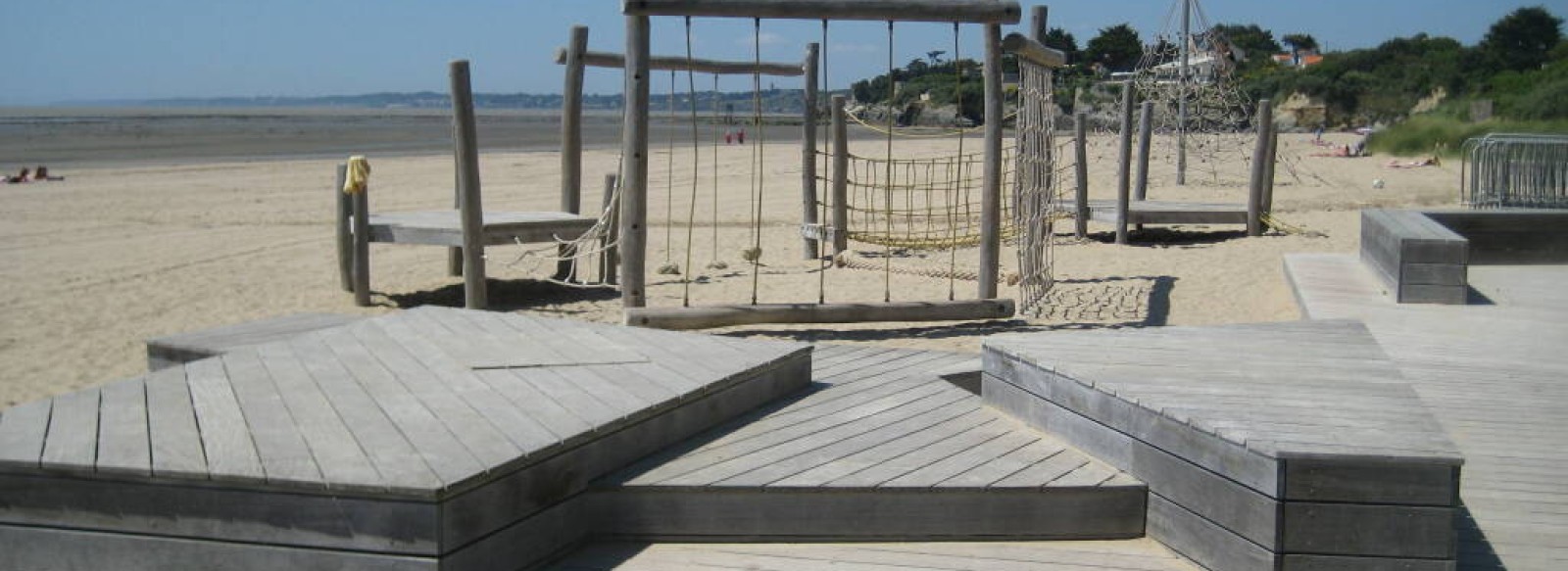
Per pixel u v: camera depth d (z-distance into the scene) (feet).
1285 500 11.63
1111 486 13.61
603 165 96.02
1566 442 17.01
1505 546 13.33
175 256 40.86
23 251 42.04
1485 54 193.26
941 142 140.15
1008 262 40.57
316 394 14.60
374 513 11.30
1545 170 43.73
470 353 16.99
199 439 12.63
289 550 11.58
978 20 25.89
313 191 68.95
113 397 14.34
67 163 101.30
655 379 15.58
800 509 13.41
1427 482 11.48
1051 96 33.94
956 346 25.68
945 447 14.93
